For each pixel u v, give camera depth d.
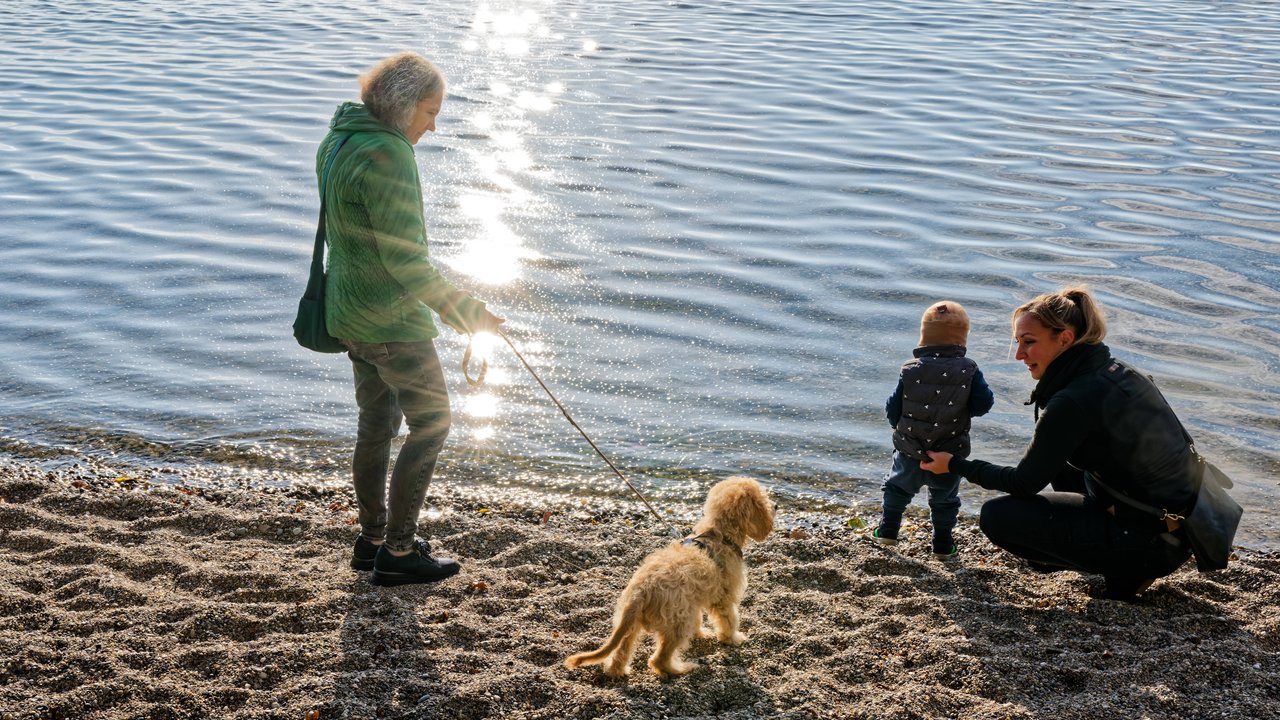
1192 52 20.97
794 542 5.46
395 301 4.44
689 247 10.63
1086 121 15.68
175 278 9.63
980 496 6.49
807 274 10.02
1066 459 4.62
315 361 8.23
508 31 23.05
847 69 19.16
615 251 10.45
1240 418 7.35
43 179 12.23
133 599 4.57
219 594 4.73
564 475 6.64
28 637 4.21
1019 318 4.73
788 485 6.57
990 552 5.55
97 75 17.64
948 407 5.16
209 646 4.23
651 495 6.43
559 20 24.67
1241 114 16.05
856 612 4.73
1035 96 17.19
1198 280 9.87
